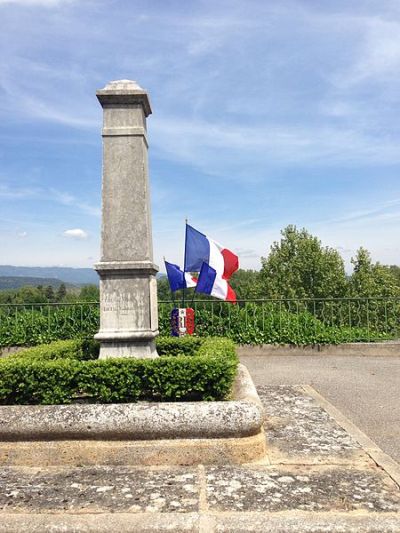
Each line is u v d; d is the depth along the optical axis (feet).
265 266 160.15
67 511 12.46
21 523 11.89
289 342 41.29
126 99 23.70
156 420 15.70
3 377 17.60
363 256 144.25
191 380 17.94
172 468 15.37
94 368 17.90
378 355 40.65
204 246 34.65
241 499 13.05
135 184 23.38
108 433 15.74
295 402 24.08
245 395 17.63
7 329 43.19
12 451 15.74
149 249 23.49
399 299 47.67
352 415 22.52
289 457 16.29
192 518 12.00
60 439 15.87
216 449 15.69
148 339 22.40
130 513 12.30
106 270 22.66
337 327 44.57
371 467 15.46
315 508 12.52
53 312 44.04
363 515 12.13
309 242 154.61
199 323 42.37
